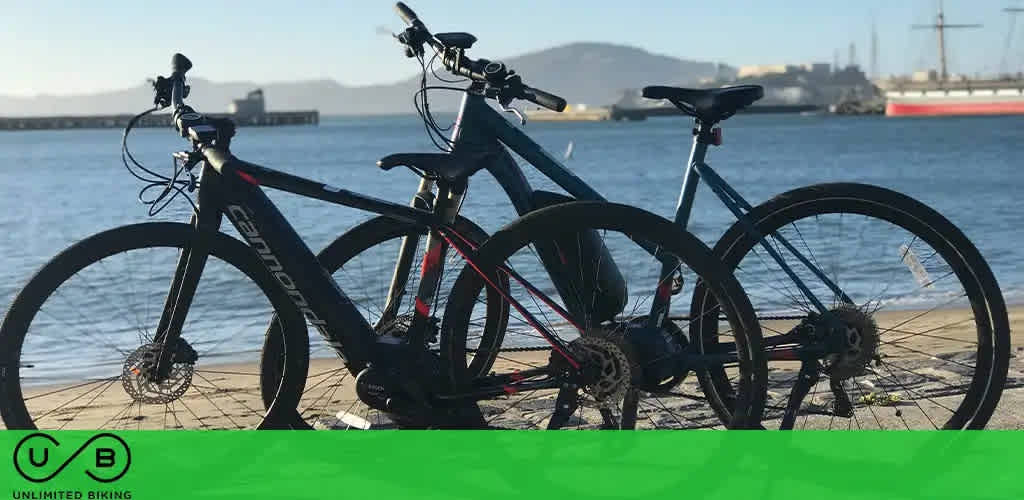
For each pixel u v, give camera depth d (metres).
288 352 3.13
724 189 3.23
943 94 135.75
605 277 3.17
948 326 3.95
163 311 2.96
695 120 3.29
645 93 3.24
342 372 3.94
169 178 3.02
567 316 3.09
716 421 3.72
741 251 3.23
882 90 146.00
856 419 3.67
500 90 3.23
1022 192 22.92
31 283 2.80
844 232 3.21
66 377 3.68
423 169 3.06
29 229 18.89
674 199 24.77
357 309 3.08
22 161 62.53
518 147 3.30
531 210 3.30
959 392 3.97
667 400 4.05
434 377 3.08
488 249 3.00
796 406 3.18
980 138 70.81
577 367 3.03
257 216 2.95
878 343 3.18
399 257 3.39
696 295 3.21
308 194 3.00
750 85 3.21
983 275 3.15
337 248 3.36
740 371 3.01
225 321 3.49
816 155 50.69
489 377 3.06
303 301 3.01
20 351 2.81
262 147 87.44
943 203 20.23
